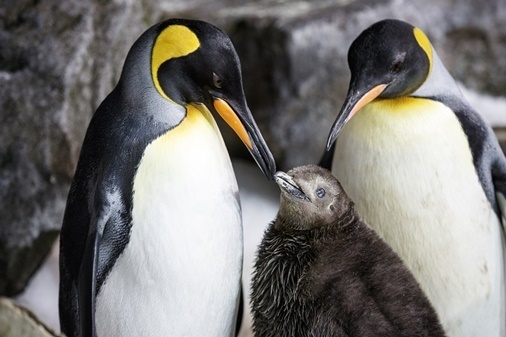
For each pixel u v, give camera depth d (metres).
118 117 8.11
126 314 8.16
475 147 9.36
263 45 15.53
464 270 9.40
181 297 8.09
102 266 8.08
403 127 9.14
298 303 8.23
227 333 8.52
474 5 17.22
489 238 9.48
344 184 9.41
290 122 15.55
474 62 17.44
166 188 7.90
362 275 8.17
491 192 9.50
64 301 8.47
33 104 13.38
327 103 15.62
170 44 7.98
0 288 13.49
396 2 16.42
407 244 9.32
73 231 8.19
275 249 8.51
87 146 8.22
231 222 8.13
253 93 15.75
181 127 8.00
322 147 15.61
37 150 13.38
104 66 13.91
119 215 7.98
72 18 13.71
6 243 13.28
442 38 17.05
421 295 8.30
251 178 15.52
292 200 8.34
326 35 15.61
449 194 9.17
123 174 7.96
